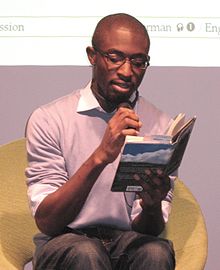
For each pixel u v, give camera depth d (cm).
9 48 576
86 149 457
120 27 439
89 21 576
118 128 412
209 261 590
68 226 452
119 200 457
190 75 585
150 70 584
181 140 411
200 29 582
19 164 508
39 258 427
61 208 426
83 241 416
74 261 408
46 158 452
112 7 576
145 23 578
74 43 578
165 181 427
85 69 582
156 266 416
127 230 463
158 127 473
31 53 577
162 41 580
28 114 585
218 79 586
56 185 446
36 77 582
